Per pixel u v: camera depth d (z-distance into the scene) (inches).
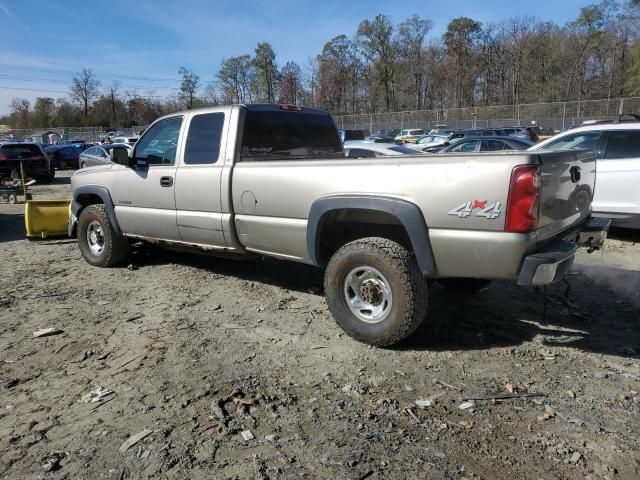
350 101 2999.5
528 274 135.4
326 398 131.1
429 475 101.3
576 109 1534.2
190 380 141.5
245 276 242.2
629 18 2431.1
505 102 2731.3
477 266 140.8
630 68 2301.9
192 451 110.1
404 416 122.3
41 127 3814.0
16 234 375.2
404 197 148.7
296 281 233.0
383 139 965.8
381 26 2970.0
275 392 134.3
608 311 189.8
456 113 1793.8
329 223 173.3
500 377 140.9
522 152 140.4
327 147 234.8
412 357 153.6
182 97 3068.4
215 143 201.6
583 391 133.0
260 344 164.9
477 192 137.4
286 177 175.2
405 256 151.0
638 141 287.0
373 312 159.6
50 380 143.3
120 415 124.6
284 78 2775.6
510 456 107.1
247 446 111.7
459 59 2792.8
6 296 217.8
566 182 151.2
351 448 110.3
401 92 3053.6
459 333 170.7
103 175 251.1
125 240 257.0
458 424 118.7
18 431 118.8
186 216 210.4
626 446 110.1
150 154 229.3
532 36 2655.0
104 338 171.8
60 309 201.2
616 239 311.9
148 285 231.6
